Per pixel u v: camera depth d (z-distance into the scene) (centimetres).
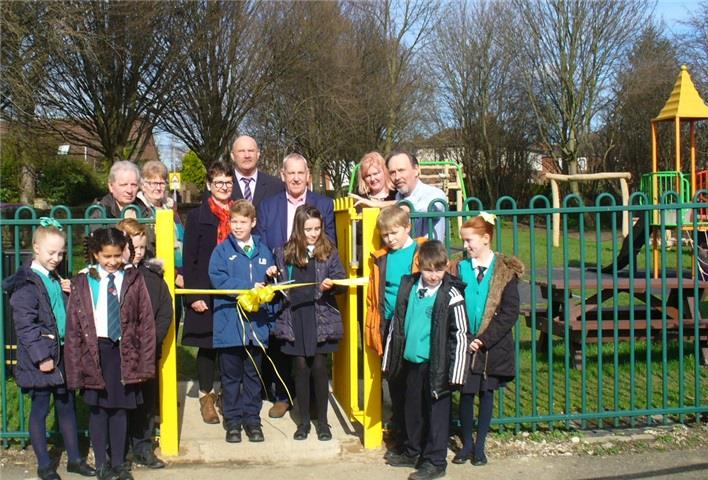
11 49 1407
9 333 645
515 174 3478
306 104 2683
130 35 1853
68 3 1543
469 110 3425
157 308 468
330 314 520
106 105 2014
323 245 519
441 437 471
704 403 607
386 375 487
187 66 2191
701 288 775
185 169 4206
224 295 515
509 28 3152
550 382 551
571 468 493
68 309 448
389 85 2970
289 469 492
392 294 490
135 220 479
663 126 2786
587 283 813
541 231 2233
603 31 2848
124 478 463
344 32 2858
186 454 505
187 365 756
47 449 500
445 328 454
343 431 549
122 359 449
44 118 1895
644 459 509
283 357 574
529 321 806
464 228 487
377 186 615
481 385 483
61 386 464
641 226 863
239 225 514
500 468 492
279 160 2723
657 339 815
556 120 3006
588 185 3095
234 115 2408
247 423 520
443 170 2367
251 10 2320
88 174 2739
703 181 1416
